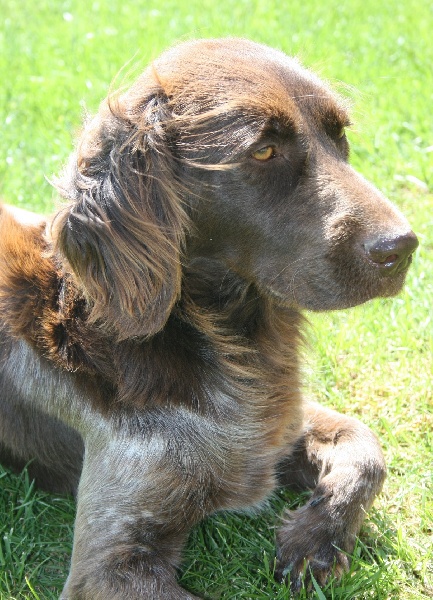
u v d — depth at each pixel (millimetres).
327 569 1410
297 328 1514
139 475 1409
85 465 1439
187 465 1419
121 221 1378
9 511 1515
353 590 1387
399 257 1367
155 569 1388
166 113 1397
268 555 1440
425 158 2031
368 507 1444
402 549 1429
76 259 1388
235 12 2883
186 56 1431
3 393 1508
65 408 1451
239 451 1448
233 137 1381
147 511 1407
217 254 1428
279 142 1387
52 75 2455
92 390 1426
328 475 1459
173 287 1383
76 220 1382
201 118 1389
